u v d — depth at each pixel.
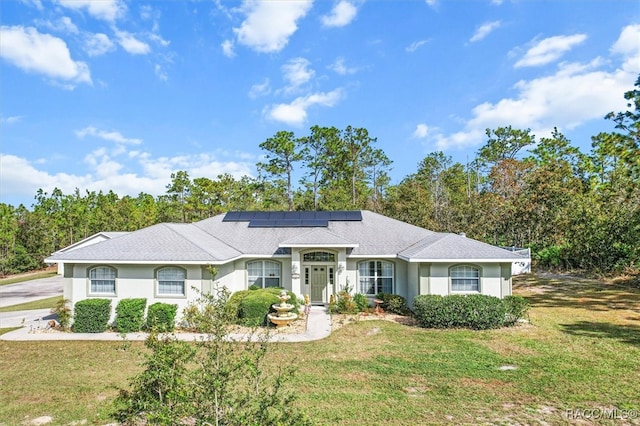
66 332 16.81
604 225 30.38
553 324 16.83
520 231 38.47
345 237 22.66
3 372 11.74
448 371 11.27
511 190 39.72
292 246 20.16
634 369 11.20
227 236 23.38
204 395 5.73
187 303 17.34
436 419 8.30
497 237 40.34
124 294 17.62
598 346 13.48
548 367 11.45
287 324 17.20
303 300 20.44
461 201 44.94
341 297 19.98
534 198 36.78
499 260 17.75
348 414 8.54
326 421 8.20
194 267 17.50
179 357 6.43
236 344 6.43
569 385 10.09
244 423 5.49
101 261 17.38
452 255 18.06
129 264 17.62
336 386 10.24
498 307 16.25
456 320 16.38
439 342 14.36
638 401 9.08
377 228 23.77
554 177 36.91
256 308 17.36
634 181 26.30
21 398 9.82
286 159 49.59
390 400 9.30
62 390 10.31
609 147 21.22
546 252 35.56
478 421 8.20
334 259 21.38
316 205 47.94
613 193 31.23
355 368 11.66
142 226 47.50
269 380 10.58
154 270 17.61
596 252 31.20
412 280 19.91
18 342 15.25
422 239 22.39
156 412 5.94
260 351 6.61
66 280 17.75
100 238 28.64
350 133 53.09
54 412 9.01
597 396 9.38
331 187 52.16
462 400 9.27
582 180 41.25
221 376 5.80
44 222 47.47
